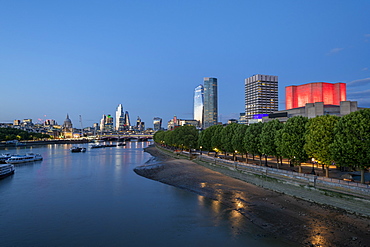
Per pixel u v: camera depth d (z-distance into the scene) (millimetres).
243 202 53188
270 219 43281
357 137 48156
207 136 121750
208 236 37844
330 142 54469
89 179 83250
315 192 50875
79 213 48625
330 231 37562
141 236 38375
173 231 39875
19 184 75375
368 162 46625
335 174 66062
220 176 81625
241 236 37500
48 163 130250
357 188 44469
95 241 36969
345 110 100250
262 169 69562
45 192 65000
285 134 65438
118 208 51438
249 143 82125
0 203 55250
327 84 165125
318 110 103750
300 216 43719
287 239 36031
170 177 83312
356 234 36250
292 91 175625
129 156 173750
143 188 69062
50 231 40500
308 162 87938
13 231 40594
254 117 172125
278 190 60312
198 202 54906
